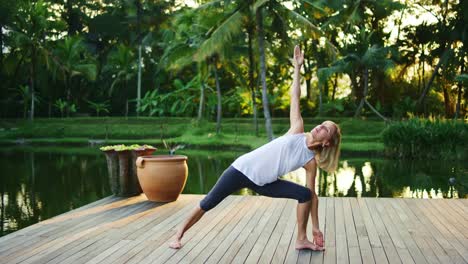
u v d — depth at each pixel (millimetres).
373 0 26984
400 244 4422
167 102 33719
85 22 41781
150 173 6398
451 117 31391
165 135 28688
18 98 37062
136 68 37875
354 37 28688
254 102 25750
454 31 27516
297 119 4234
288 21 20031
